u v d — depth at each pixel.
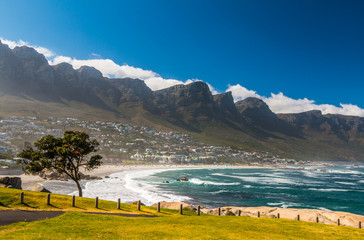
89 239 18.28
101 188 82.25
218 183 120.56
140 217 30.70
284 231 27.77
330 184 131.62
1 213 24.97
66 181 93.38
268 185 118.25
